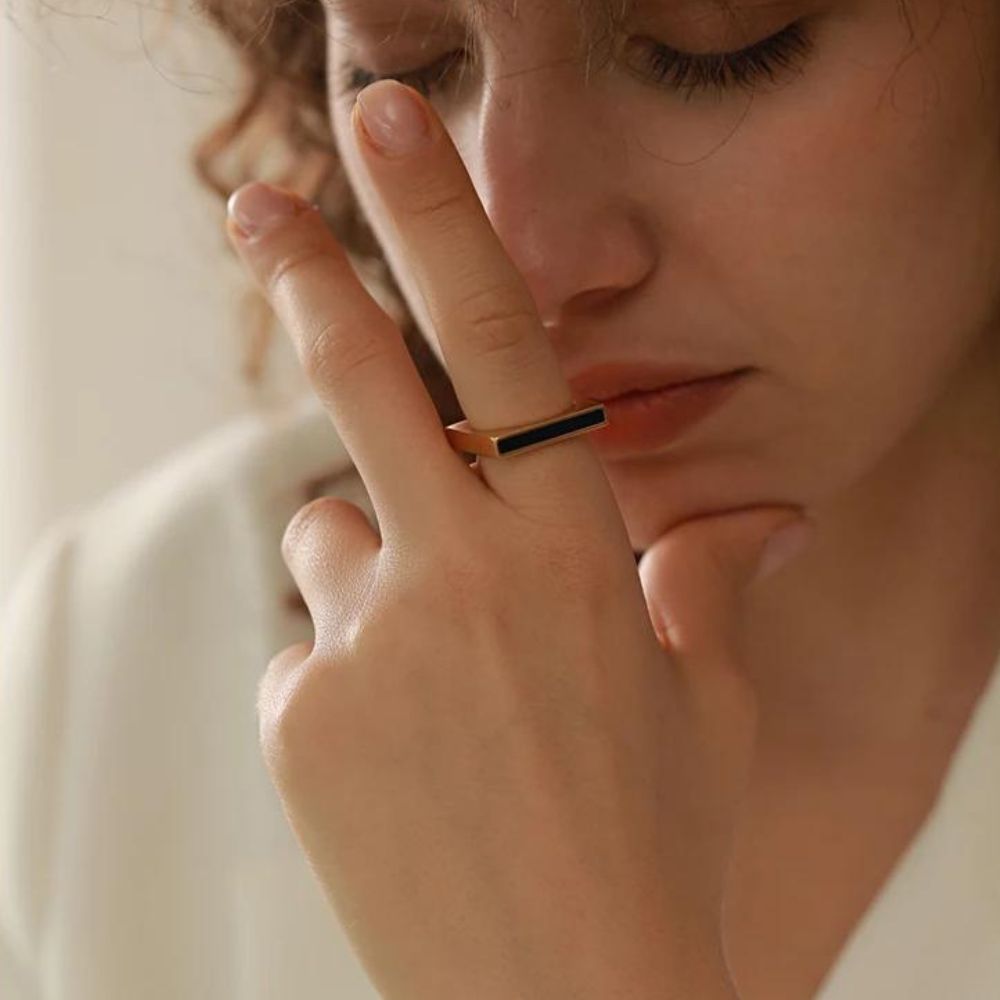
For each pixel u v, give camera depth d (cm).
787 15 128
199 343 267
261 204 140
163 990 211
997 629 174
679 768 141
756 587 173
